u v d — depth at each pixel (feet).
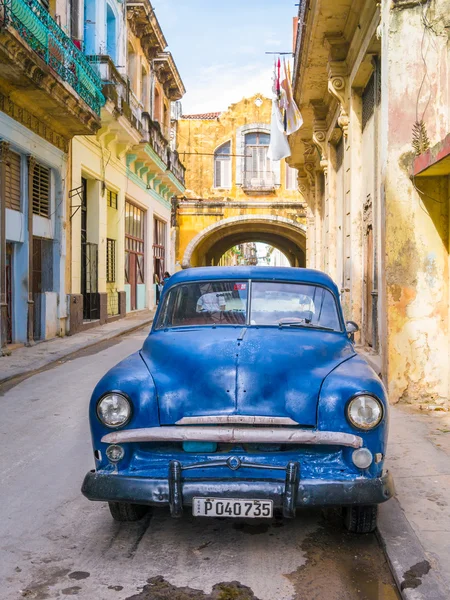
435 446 20.12
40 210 50.03
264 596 11.46
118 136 70.03
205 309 17.24
